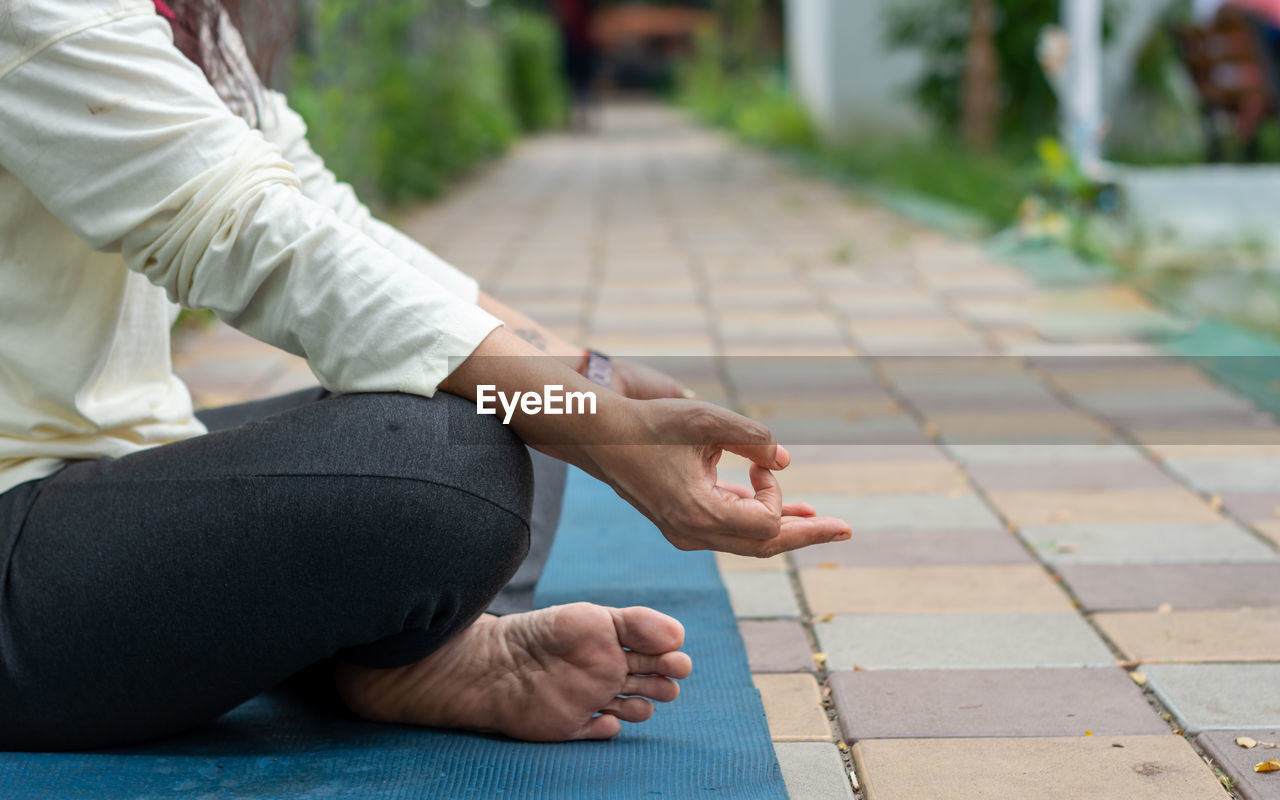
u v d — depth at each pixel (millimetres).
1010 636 1904
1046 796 1416
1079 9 6684
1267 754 1497
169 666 1308
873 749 1540
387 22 8570
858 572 2197
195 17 1411
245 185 1217
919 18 10531
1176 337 4164
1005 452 2934
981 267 5699
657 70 33344
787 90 16297
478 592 1346
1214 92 7891
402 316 1247
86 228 1219
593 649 1420
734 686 1697
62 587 1276
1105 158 8961
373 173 7398
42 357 1311
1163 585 2096
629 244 6535
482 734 1508
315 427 1271
